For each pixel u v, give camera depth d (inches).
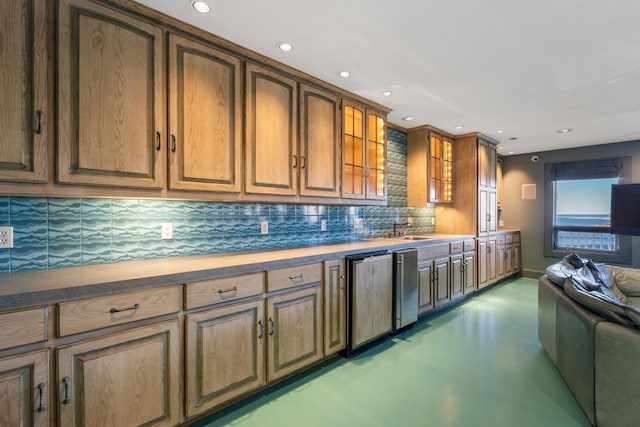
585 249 207.0
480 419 72.4
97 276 59.6
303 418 72.5
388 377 91.0
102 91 62.5
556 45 83.5
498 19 72.2
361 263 104.7
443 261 151.3
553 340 96.6
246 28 75.6
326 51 86.7
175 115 72.3
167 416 62.3
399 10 68.9
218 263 75.5
